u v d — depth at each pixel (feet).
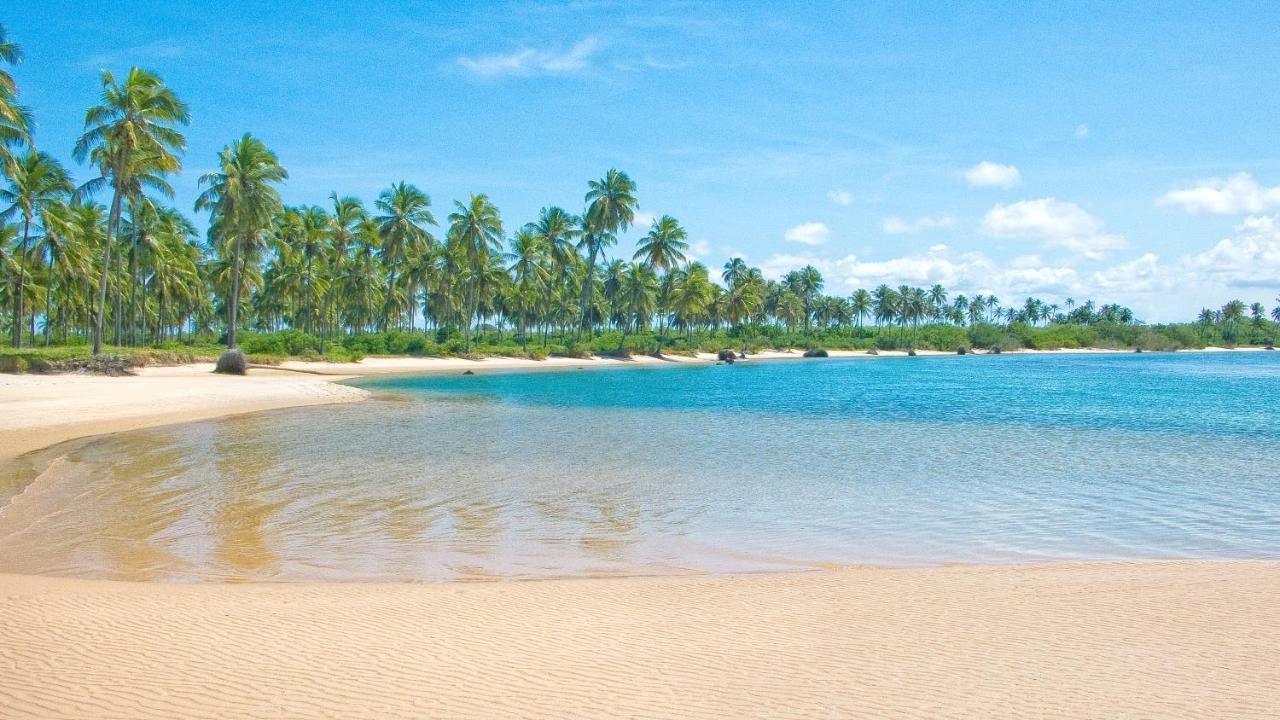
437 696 16.10
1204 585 25.12
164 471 49.57
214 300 352.08
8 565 28.96
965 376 208.54
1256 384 165.78
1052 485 47.70
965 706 15.39
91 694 16.15
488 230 231.09
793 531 35.70
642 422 84.33
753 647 19.29
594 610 22.80
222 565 29.27
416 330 335.47
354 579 27.58
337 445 62.64
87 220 180.04
